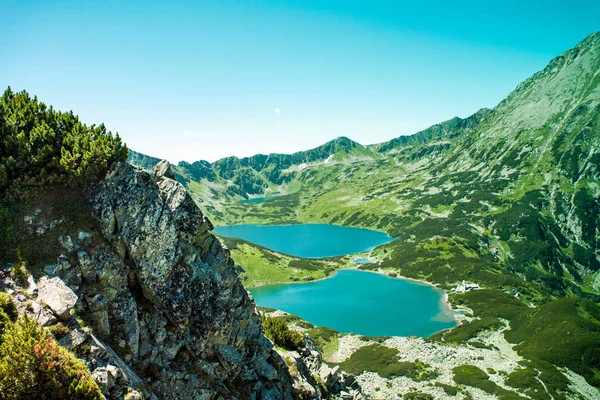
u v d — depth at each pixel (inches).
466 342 5310.0
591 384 4138.8
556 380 3971.5
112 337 1028.5
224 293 1270.9
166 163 1327.5
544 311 5757.9
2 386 717.9
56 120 1314.0
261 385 1366.9
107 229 1149.7
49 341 802.2
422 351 4763.8
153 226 1186.0
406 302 7347.4
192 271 1213.1
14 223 1041.5
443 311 6825.8
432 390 3693.4
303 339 2283.5
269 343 1524.4
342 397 2014.0
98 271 1079.0
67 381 772.6
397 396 3550.7
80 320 968.9
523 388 3789.4
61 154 1187.3
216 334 1218.0
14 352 745.0
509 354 4896.7
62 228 1093.8
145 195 1218.6
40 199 1112.8
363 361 4500.5
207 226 1300.4
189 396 1098.7
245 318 1400.1
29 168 1147.9
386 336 5398.6
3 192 1072.2
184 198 1258.6
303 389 1593.3
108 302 1063.0
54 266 1023.0
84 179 1190.3
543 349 4832.7
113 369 909.2
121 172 1231.5
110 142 1262.3
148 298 1162.6
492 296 7219.5
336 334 5497.1
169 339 1135.0
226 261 1347.2
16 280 945.5
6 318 829.8
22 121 1232.2
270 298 7790.4
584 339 4751.5
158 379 1057.5
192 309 1189.7
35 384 742.5
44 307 909.2
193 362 1164.5
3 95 1306.6
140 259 1155.3
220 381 1211.9
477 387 3759.8
